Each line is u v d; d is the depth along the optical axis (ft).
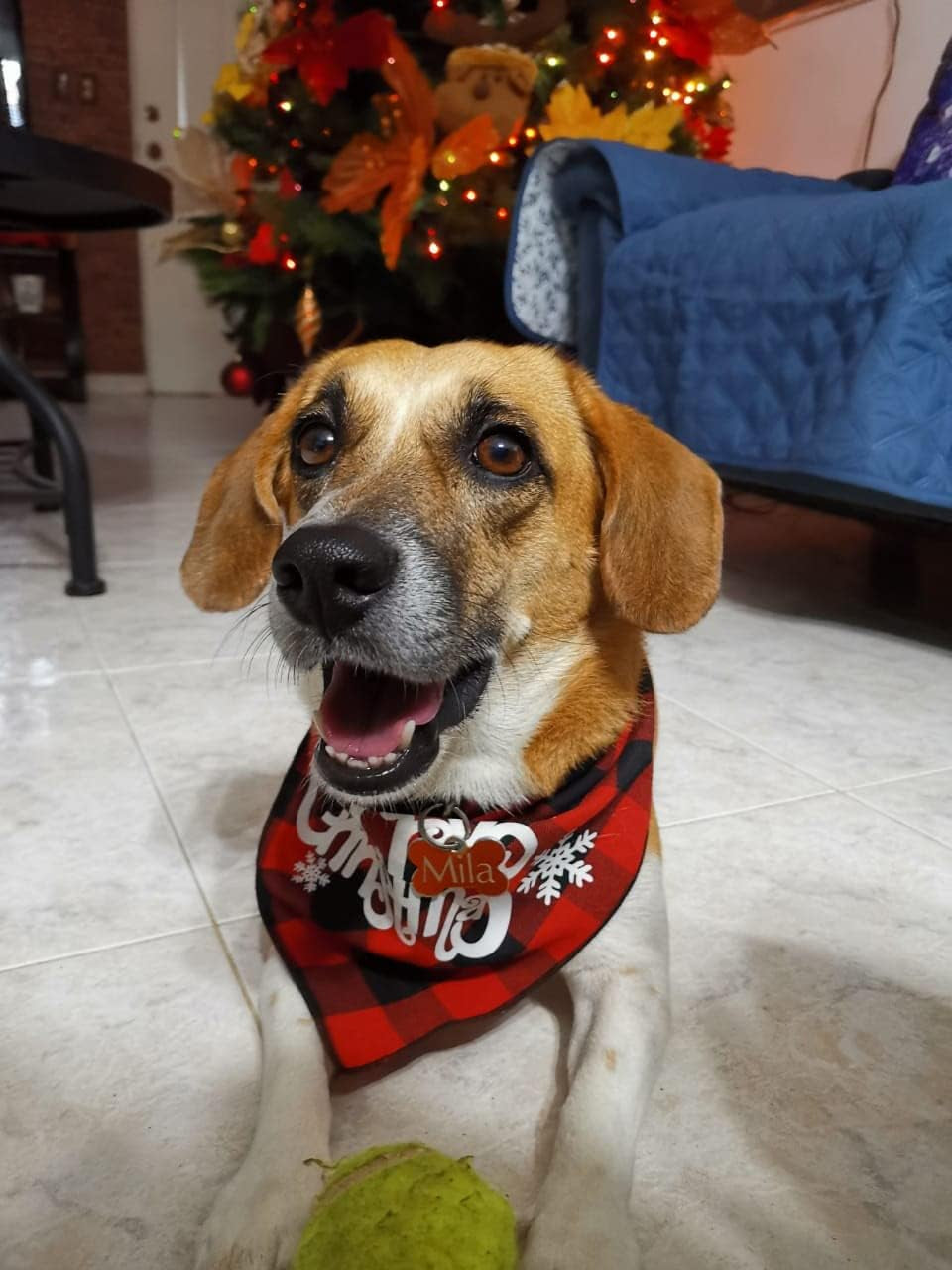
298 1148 1.13
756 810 2.16
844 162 5.90
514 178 5.37
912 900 1.83
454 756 1.51
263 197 5.51
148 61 10.30
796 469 3.26
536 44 5.23
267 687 2.80
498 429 1.50
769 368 3.39
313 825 1.54
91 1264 1.06
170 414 9.41
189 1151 1.22
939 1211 1.16
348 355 1.72
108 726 2.50
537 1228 1.05
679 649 3.28
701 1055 1.41
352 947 1.44
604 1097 1.21
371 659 1.33
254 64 5.69
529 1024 1.49
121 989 1.52
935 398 3.01
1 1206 1.13
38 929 1.67
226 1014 1.47
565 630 1.55
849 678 3.03
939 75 4.31
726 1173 1.20
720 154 5.76
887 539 4.27
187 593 1.84
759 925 1.73
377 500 1.41
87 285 11.10
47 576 3.85
